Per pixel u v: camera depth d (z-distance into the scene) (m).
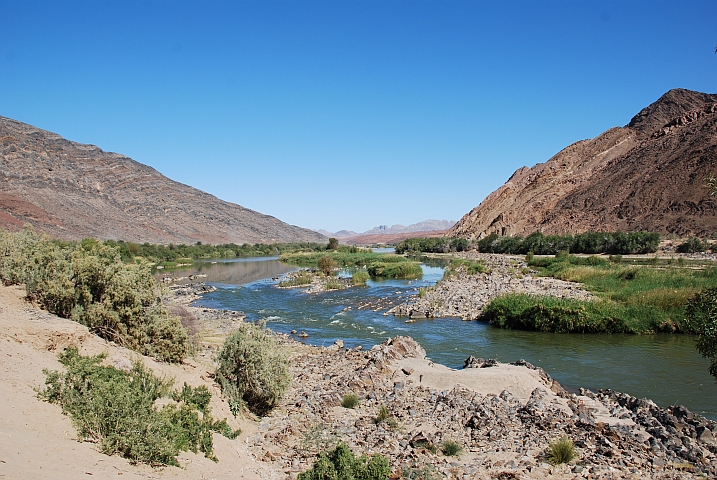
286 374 14.34
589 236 87.00
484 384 16.06
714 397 16.66
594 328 27.22
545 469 10.03
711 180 11.77
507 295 31.97
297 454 10.64
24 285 16.78
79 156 186.00
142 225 157.00
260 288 50.06
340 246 133.00
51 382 9.20
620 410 14.32
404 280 56.50
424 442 11.41
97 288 15.80
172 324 16.22
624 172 124.69
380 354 18.70
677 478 9.80
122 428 8.05
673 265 53.53
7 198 114.25
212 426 10.97
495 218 143.12
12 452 6.18
